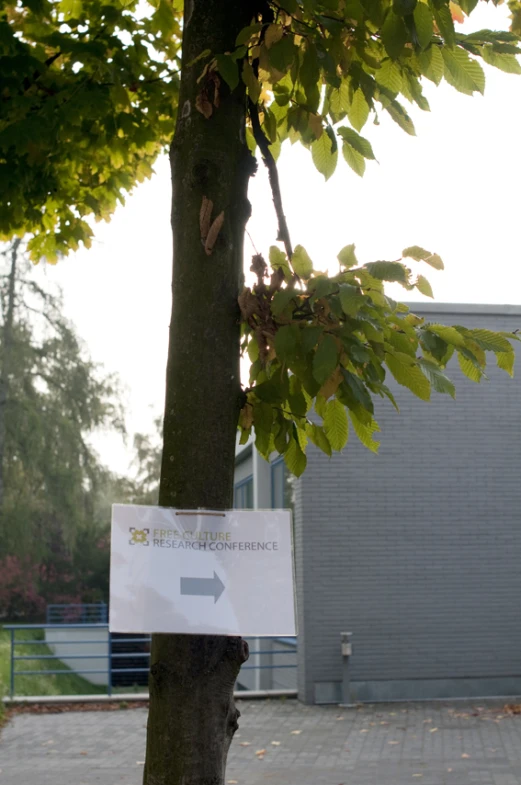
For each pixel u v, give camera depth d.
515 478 12.59
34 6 5.46
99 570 37.56
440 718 10.78
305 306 2.55
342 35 2.89
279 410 2.80
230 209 2.62
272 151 3.50
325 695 11.94
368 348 2.57
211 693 2.34
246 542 2.34
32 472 28.55
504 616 12.30
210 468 2.45
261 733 10.09
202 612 2.26
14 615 36.88
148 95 6.03
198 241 2.55
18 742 9.81
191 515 2.33
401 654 12.12
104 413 28.73
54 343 28.02
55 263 6.84
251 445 15.81
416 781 7.89
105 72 5.59
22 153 5.30
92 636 23.41
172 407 2.49
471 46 2.92
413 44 2.79
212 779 2.31
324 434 3.01
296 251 2.58
